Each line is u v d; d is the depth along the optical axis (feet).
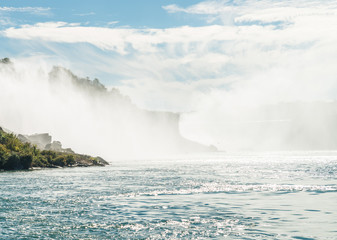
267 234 97.09
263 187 203.41
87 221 114.52
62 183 231.91
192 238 94.17
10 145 451.53
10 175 308.81
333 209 132.67
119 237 95.86
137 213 126.82
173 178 268.41
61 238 95.50
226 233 98.63
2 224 111.14
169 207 138.72
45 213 127.85
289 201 152.56
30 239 94.84
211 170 374.63
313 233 97.71
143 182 236.43
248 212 127.75
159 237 95.45
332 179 256.11
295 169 385.70
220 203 147.95
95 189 197.16
